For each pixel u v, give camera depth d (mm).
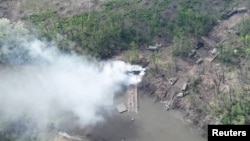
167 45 112375
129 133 91188
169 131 91875
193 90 98750
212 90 97438
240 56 105938
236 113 88375
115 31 112312
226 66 104000
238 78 99188
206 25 116688
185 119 94125
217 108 91312
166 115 95750
